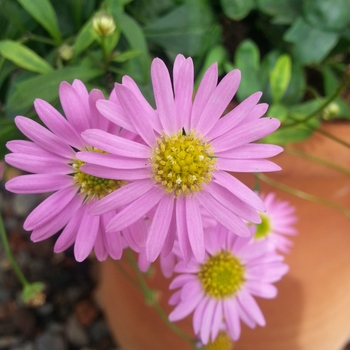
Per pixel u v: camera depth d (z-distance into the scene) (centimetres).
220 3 10
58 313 15
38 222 6
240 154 6
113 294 12
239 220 6
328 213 11
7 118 9
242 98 10
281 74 10
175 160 6
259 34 11
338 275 12
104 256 6
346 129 10
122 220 6
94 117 6
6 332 14
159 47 10
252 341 11
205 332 8
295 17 10
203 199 6
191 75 6
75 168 6
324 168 10
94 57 9
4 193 15
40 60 8
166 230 6
